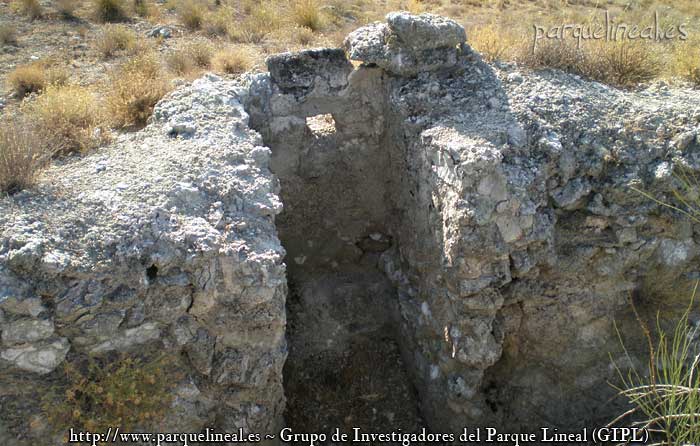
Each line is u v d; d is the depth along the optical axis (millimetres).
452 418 4750
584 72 5371
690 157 4379
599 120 4641
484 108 4770
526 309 4512
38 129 4848
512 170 4246
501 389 4789
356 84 5375
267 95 5281
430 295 4750
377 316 5566
